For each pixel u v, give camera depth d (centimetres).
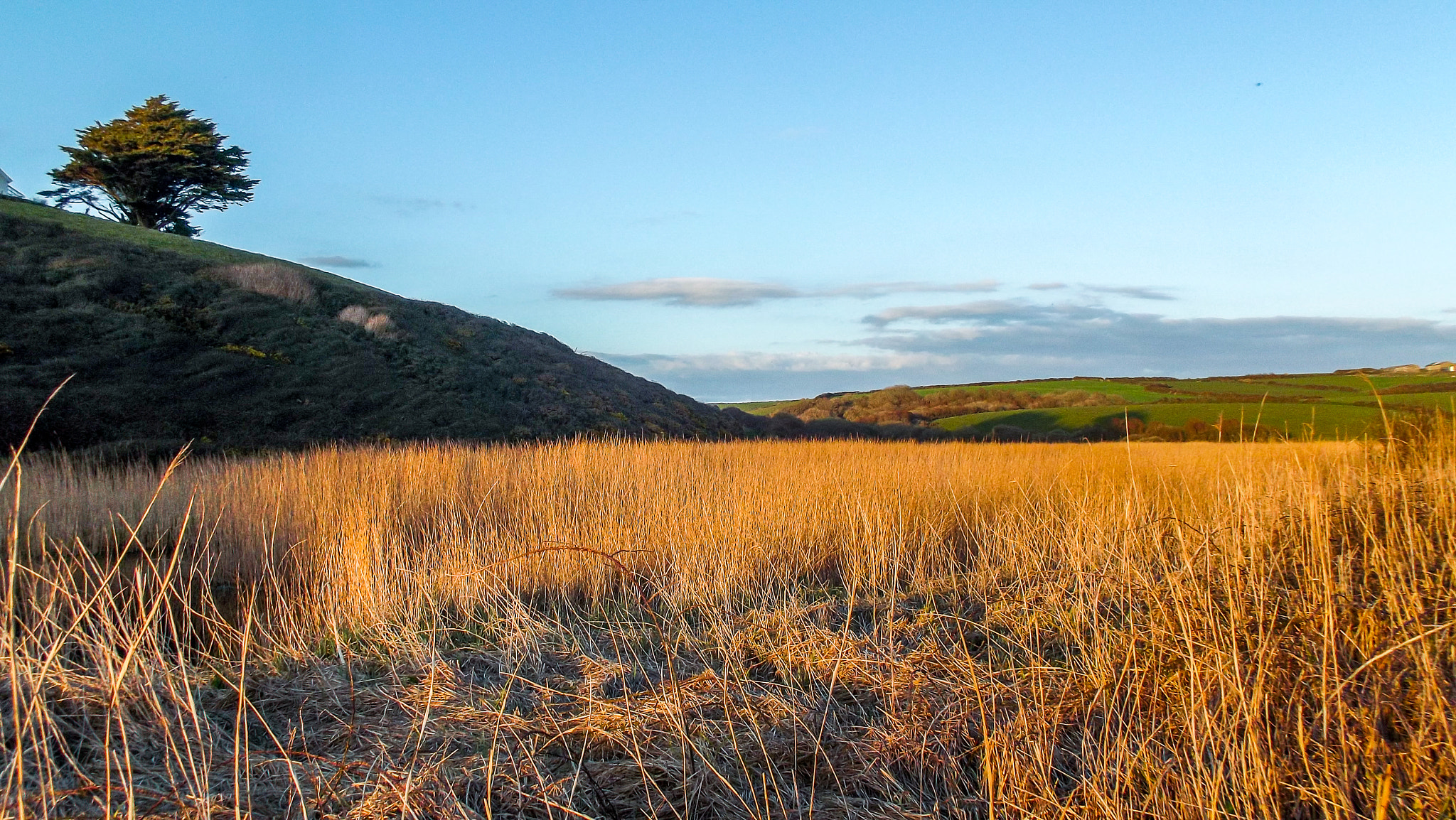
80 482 960
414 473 998
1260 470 594
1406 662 334
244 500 822
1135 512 625
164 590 389
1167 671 372
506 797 322
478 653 495
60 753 334
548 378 3303
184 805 296
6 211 3109
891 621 537
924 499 914
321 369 2606
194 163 4406
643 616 582
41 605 450
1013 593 594
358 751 364
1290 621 355
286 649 491
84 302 2486
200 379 2305
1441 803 272
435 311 3616
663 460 1166
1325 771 289
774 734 385
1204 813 286
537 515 806
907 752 361
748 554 697
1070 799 300
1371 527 437
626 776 344
